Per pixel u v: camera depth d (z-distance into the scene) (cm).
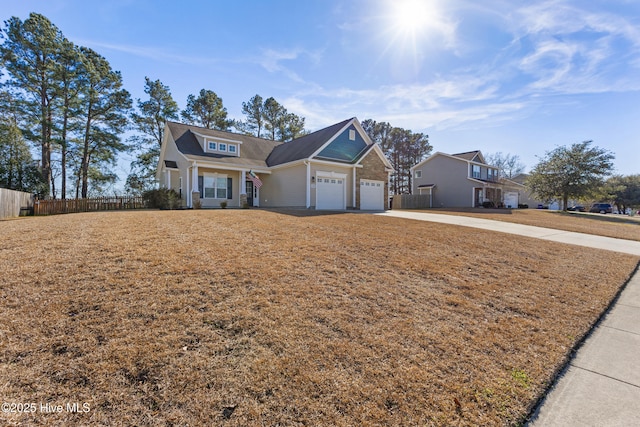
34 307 304
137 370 232
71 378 220
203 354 257
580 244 935
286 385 229
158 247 516
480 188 3178
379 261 555
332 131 1878
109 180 2852
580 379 270
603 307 440
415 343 303
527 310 411
